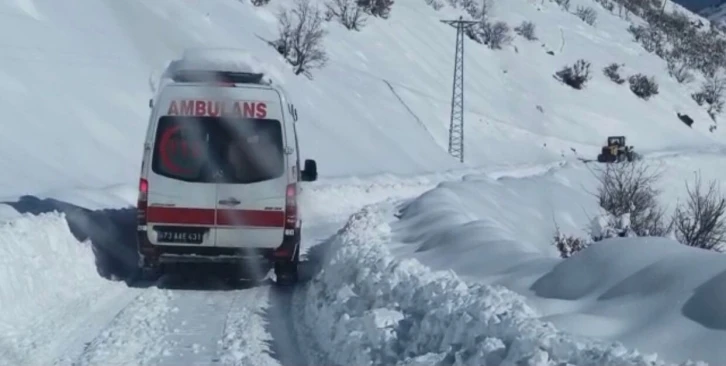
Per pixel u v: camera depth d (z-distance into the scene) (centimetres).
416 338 780
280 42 4781
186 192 1248
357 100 5025
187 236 1250
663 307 683
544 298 807
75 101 2762
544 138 6475
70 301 1112
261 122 1270
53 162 2359
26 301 1033
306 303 1159
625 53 9544
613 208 1805
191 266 1437
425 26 7212
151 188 1250
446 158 5184
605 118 7612
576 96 7731
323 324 1004
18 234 1107
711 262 723
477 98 6694
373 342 820
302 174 1452
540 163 5859
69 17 3259
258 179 1261
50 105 2645
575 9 10856
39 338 917
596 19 10762
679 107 8744
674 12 13450
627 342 648
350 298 985
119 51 3312
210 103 1266
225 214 1253
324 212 2716
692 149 7350
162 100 1265
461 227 1235
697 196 1770
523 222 1975
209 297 1212
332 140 4209
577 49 8850
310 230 2103
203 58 1367
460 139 5478
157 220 1248
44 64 2825
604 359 576
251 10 5069
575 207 2344
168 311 1099
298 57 4794
